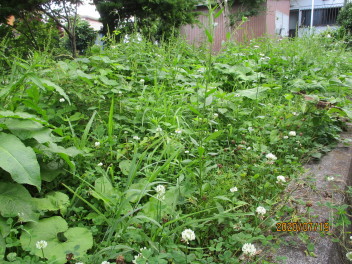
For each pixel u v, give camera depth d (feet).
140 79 14.37
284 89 15.31
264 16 57.57
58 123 10.00
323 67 17.89
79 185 7.15
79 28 45.96
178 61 15.53
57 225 5.80
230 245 5.51
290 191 7.38
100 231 6.06
